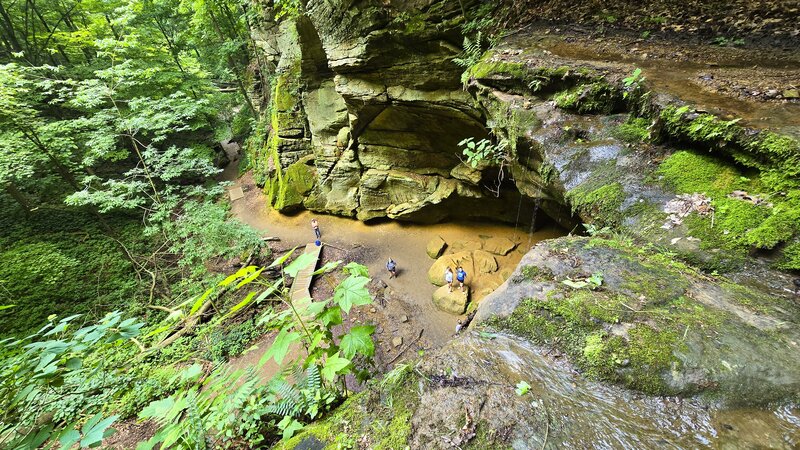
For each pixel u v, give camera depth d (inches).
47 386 79.0
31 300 439.2
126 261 545.3
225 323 436.1
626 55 238.2
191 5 732.0
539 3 306.2
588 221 167.3
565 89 226.8
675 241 128.2
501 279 482.3
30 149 465.1
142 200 436.8
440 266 508.7
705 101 168.2
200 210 485.7
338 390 113.1
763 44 222.2
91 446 62.7
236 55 991.6
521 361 94.0
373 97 432.5
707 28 249.1
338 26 389.1
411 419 83.7
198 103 478.9
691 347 86.7
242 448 111.7
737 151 141.9
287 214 716.7
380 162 583.5
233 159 1031.6
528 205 490.9
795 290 103.5
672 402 78.6
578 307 103.0
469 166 468.8
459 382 90.2
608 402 81.4
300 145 699.4
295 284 522.0
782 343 86.7
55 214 574.6
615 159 177.2
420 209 568.7
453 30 324.2
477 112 366.6
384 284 514.6
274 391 113.3
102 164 673.6
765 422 72.6
